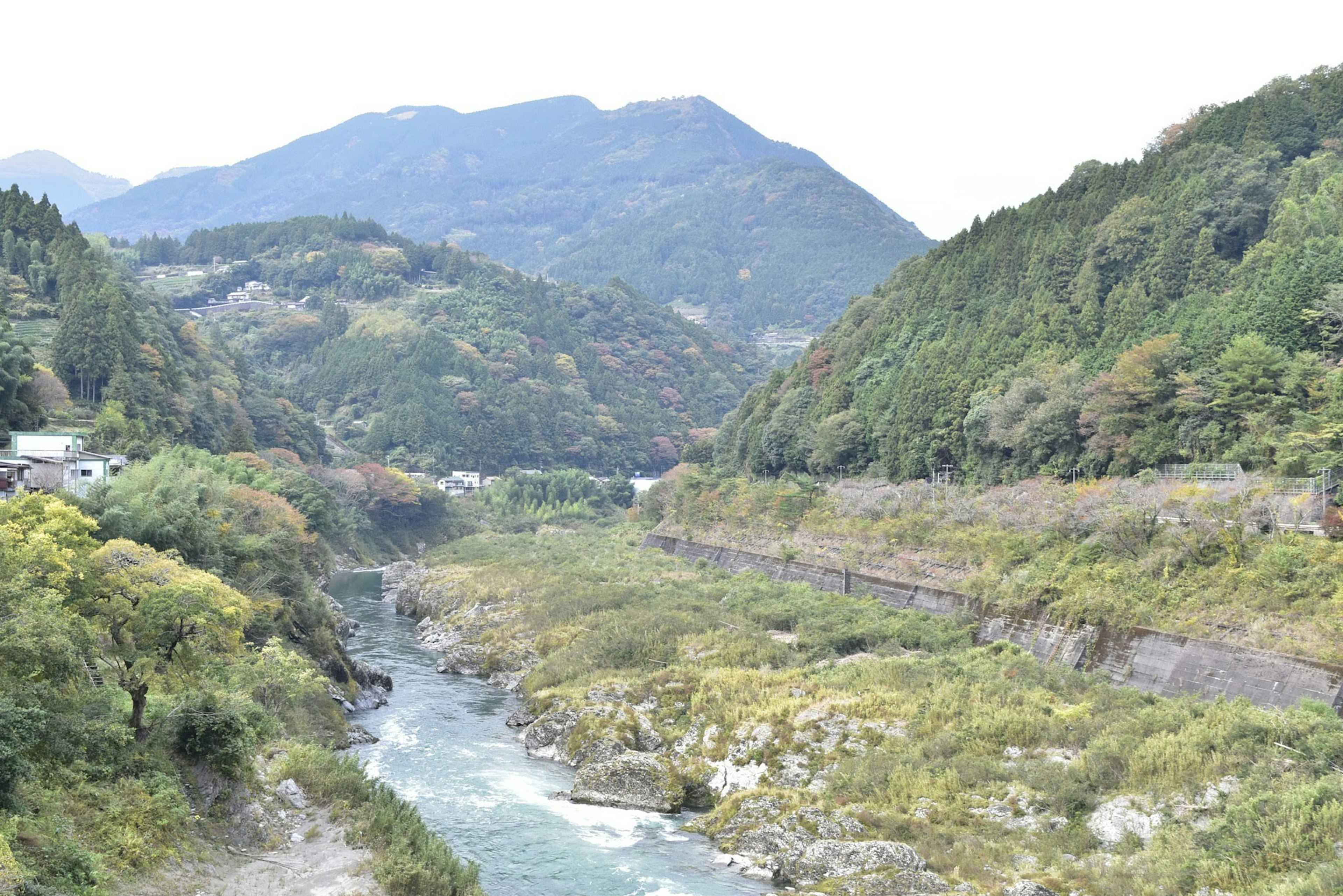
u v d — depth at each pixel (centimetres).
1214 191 9825
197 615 4134
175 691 4453
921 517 8994
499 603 10194
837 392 12694
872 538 9281
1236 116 11050
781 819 4547
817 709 5478
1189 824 3972
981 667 5941
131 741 3894
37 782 3431
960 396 10194
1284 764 4059
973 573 7650
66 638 3578
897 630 7138
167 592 4097
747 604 8631
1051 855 4041
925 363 11288
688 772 5369
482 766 5734
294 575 7744
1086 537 7031
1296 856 3581
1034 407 9106
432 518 18988
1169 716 4678
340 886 3656
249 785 4228
